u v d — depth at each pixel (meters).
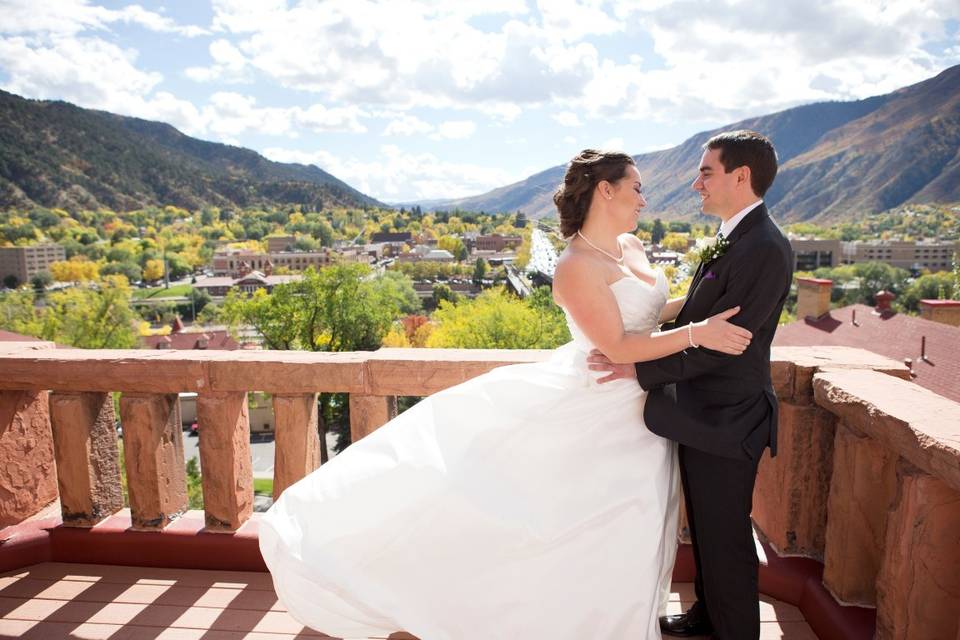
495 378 2.09
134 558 2.86
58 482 2.99
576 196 2.02
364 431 2.75
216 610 2.51
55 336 49.12
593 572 1.95
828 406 2.30
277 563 2.05
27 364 2.82
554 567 1.95
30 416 3.02
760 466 2.75
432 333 43.47
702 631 2.28
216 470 2.80
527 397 2.03
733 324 1.83
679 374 1.88
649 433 2.04
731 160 1.90
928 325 14.84
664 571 2.12
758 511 2.79
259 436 48.66
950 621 1.83
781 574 2.49
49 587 2.70
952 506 1.79
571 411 2.01
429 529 1.98
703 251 1.98
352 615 2.03
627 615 1.94
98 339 50.59
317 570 1.99
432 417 2.12
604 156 2.00
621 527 1.96
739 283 1.84
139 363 2.76
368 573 1.99
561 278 1.97
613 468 1.98
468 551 1.97
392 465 2.06
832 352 2.74
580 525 1.95
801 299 19.44
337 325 38.12
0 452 2.90
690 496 2.06
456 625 1.95
